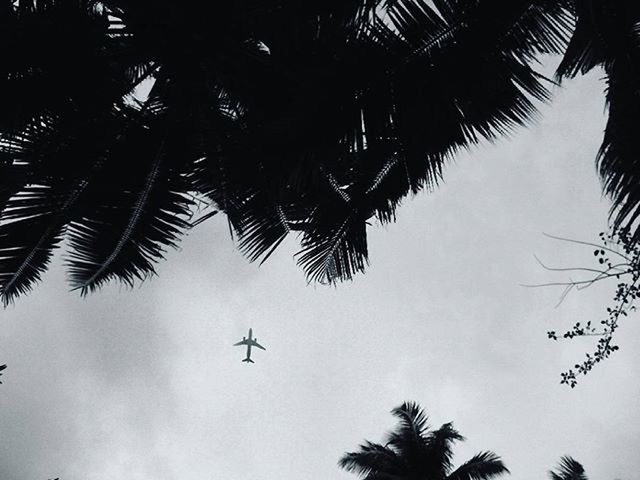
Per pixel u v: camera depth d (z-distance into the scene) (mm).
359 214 4262
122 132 4520
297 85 3449
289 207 4680
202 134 4543
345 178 4121
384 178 3971
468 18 3004
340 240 4453
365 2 3104
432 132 3277
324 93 3012
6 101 3848
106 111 4383
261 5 3779
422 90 3096
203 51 4156
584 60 3340
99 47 4082
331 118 3049
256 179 4180
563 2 3023
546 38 3082
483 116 3270
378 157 3707
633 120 2842
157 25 4016
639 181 2771
